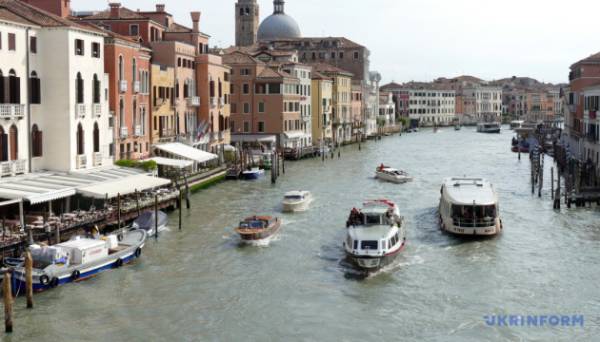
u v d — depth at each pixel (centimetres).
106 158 4494
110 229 3750
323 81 10844
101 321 2578
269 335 2486
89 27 4672
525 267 3288
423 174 7044
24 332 2458
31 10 4050
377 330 2533
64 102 3994
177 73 6269
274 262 3369
